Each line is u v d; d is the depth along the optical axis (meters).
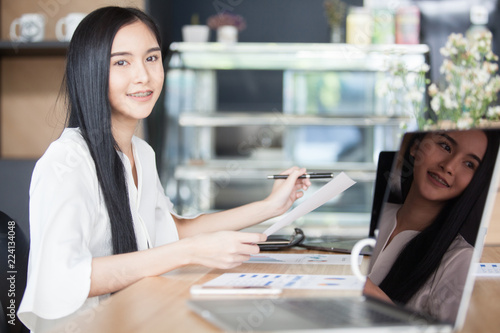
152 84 1.28
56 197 1.07
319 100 3.21
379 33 3.18
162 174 2.81
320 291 0.88
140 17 1.27
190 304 0.77
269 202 1.47
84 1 3.00
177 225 1.49
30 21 2.78
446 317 0.70
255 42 3.62
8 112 3.07
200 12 3.62
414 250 0.81
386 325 0.65
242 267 1.13
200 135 3.04
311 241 1.57
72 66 1.23
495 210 2.47
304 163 3.07
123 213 1.19
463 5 3.58
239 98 3.26
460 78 1.81
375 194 1.39
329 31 3.58
